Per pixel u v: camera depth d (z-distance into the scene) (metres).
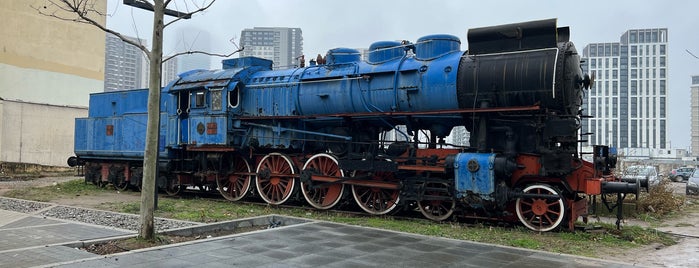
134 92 18.17
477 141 11.08
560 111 10.30
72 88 30.88
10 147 27.44
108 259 6.86
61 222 10.09
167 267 6.52
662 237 10.40
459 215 11.33
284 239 8.53
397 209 12.15
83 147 19.97
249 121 14.81
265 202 14.87
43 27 29.34
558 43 10.70
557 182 10.43
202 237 9.16
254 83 15.05
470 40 11.34
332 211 13.06
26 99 28.48
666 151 71.38
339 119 13.35
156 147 8.42
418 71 11.79
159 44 8.40
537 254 7.65
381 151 12.85
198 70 17.14
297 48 49.50
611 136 84.19
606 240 9.46
